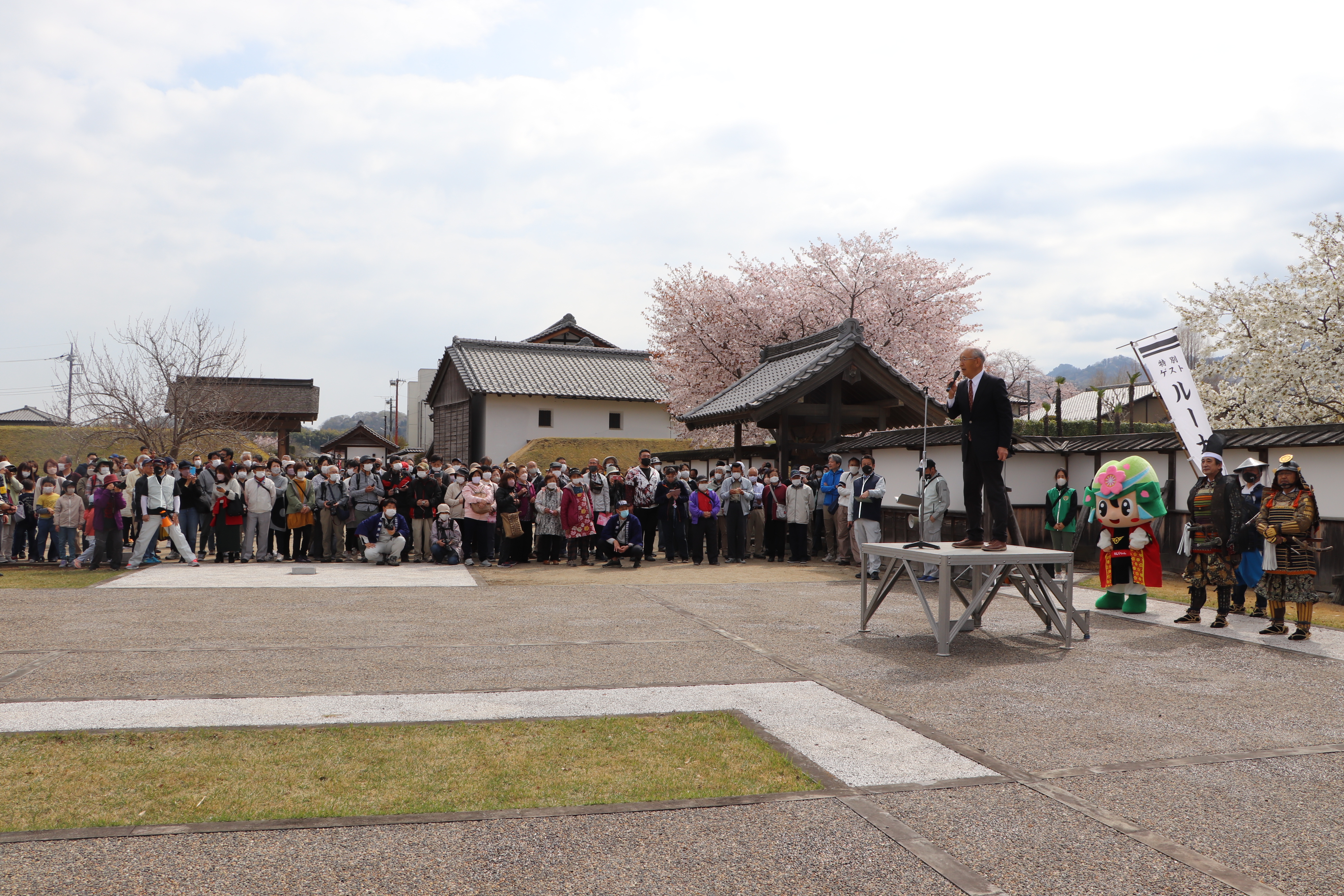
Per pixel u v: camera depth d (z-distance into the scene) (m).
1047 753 4.87
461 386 40.97
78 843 3.55
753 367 28.30
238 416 30.33
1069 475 15.11
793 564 15.82
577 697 5.97
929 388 26.98
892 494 17.09
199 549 15.09
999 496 8.07
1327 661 7.34
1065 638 7.88
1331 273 18.05
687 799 4.12
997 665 7.16
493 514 14.94
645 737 5.08
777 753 4.81
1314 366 17.61
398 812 3.92
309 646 7.53
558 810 3.96
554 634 8.25
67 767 4.42
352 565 14.41
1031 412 51.75
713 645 7.83
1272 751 4.92
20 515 14.25
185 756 4.62
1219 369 19.84
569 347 43.62
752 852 3.57
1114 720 5.52
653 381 41.81
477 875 3.34
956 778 4.45
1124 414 43.69
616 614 9.48
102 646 7.38
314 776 4.36
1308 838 3.77
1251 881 3.37
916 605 10.45
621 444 39.00
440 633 8.23
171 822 3.77
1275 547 8.37
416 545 15.46
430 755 4.71
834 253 27.78
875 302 26.83
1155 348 12.55
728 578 13.40
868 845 3.65
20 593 10.41
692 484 16.72
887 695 6.13
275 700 5.75
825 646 7.87
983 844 3.67
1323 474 11.43
